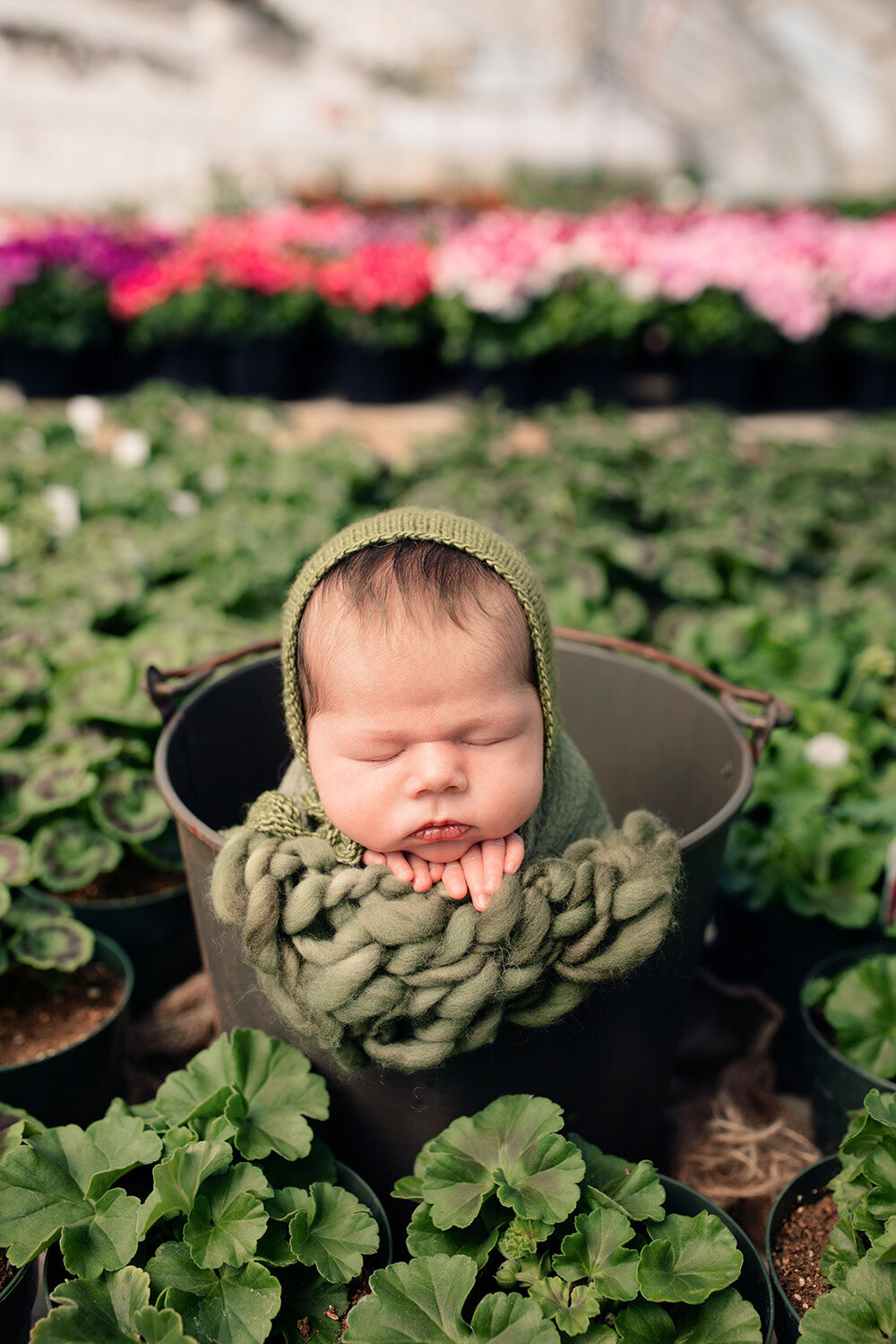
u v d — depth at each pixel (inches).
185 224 272.1
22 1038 64.6
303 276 231.3
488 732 42.5
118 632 105.2
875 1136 48.6
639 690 69.8
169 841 77.6
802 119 532.1
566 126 675.4
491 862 44.5
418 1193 47.8
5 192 573.6
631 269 222.5
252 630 100.7
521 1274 44.6
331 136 628.4
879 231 228.4
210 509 141.0
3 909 61.9
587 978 44.1
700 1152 63.4
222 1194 45.4
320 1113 48.9
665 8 445.4
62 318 241.0
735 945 77.5
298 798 50.8
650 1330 42.4
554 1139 46.0
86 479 142.9
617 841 46.3
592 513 135.3
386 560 43.3
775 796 82.4
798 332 224.2
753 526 121.0
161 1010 72.9
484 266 216.8
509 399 237.0
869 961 63.2
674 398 249.4
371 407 242.1
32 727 85.7
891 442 175.6
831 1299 43.0
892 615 107.7
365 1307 41.3
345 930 42.7
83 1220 45.2
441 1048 43.5
